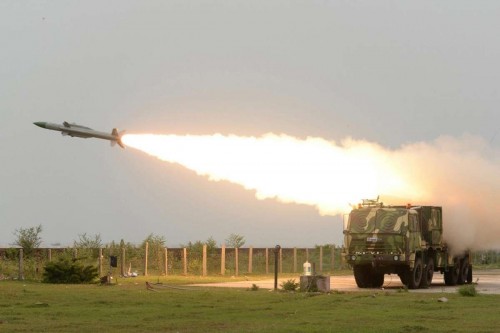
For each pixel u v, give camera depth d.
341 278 56.47
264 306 30.84
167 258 62.06
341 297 34.81
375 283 45.91
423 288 45.06
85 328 23.70
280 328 23.70
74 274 45.81
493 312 28.62
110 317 26.75
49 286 42.25
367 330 23.20
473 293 36.16
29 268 51.88
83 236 62.44
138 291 38.34
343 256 44.25
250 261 62.62
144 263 58.12
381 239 43.28
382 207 44.72
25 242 58.69
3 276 49.62
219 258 69.25
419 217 45.12
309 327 23.95
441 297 34.94
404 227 43.09
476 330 23.56
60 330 23.19
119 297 34.41
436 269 47.53
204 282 48.44
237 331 22.94
